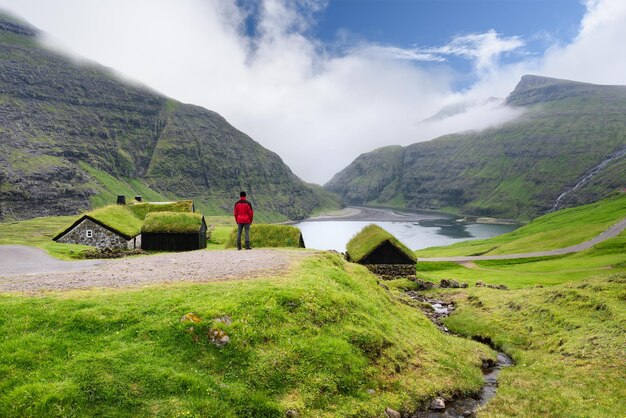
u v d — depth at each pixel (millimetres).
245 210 40062
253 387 17344
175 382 16141
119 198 99375
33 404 14062
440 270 103938
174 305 20109
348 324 22906
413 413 19922
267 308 20969
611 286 37812
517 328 36281
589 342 29047
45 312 18406
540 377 25750
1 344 16172
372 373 20703
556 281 71812
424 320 34562
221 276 25891
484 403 22250
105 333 17891
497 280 75062
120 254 62844
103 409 14648
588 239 150250
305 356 19562
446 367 25047
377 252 70062
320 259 34281
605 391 22797
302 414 17047
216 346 18281
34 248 56500
